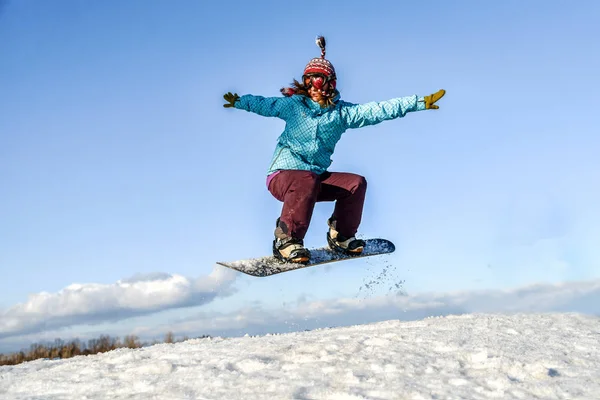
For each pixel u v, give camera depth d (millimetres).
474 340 4852
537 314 6215
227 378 4020
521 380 3809
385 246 7648
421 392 3539
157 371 4406
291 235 6789
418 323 5984
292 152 6941
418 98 6867
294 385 3758
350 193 7168
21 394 4359
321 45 7008
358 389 3623
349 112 6938
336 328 6180
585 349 4613
